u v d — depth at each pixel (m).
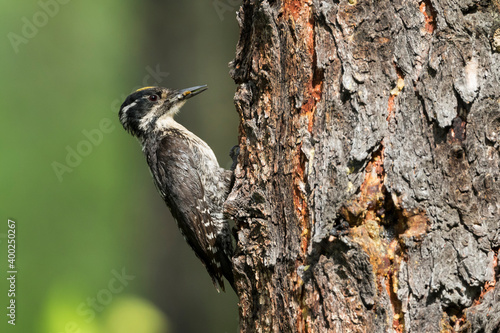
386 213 6.58
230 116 16.14
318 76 7.16
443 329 6.25
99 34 23.33
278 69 7.63
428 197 6.44
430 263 6.34
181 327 16.83
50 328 17.83
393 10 6.77
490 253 6.36
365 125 6.71
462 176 6.46
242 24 8.61
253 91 8.15
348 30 6.92
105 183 22.97
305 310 6.95
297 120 7.27
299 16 7.33
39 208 23.06
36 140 23.50
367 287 6.43
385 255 6.47
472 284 6.26
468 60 6.58
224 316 16.88
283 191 7.39
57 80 23.73
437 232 6.39
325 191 6.79
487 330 6.21
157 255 17.64
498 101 6.55
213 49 16.11
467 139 6.48
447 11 6.65
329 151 6.86
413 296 6.32
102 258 22.61
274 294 7.42
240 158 8.33
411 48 6.69
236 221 8.09
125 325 17.22
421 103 6.59
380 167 6.65
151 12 16.03
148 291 17.30
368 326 6.41
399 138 6.59
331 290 6.57
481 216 6.42
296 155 7.23
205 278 17.16
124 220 21.30
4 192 22.97
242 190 8.11
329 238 6.62
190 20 16.05
